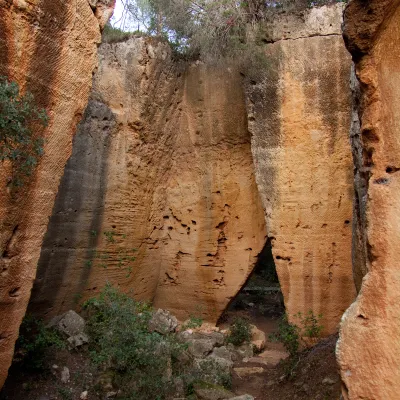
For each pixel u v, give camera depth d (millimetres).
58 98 4738
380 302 2955
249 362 8422
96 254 8602
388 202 3125
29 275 4770
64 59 4750
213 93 9711
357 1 3455
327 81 8031
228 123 9648
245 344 9156
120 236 9180
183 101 10078
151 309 9453
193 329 9656
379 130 3348
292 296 8172
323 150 8078
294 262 8195
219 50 8781
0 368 4551
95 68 5266
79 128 8195
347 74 7898
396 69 3357
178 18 8930
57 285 7746
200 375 6684
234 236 9953
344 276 7863
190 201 10219
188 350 7703
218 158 9914
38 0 4316
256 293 16109
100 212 8656
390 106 3346
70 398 5625
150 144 9703
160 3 8984
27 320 6441
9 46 4074
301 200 8188
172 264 10430
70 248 8000
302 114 8203
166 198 10453
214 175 9953
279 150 8352
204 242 10109
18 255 4582
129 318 6453
